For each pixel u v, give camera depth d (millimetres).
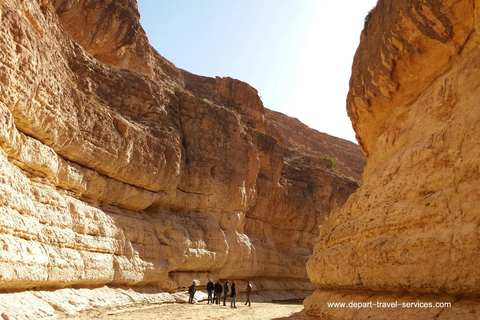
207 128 26750
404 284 7391
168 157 21266
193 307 18250
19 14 12102
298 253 37000
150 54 32406
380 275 8172
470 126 6852
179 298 20234
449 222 6668
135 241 18203
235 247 26844
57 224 13164
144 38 32031
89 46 25766
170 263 20484
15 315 9703
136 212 19625
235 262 26938
